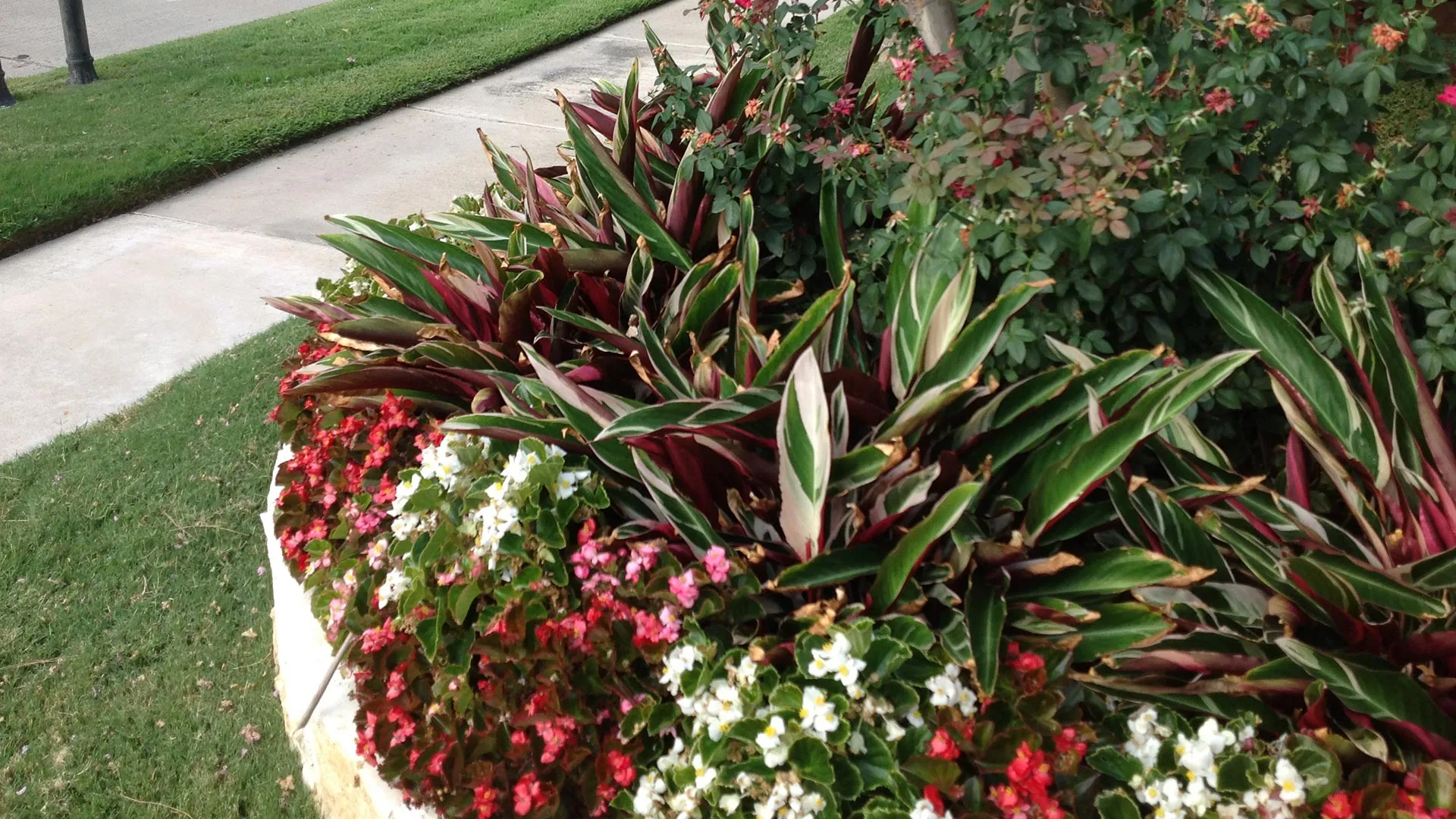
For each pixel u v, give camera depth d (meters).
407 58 8.91
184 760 2.88
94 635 3.36
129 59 9.72
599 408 2.34
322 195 6.38
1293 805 1.65
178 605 3.46
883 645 1.88
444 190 6.27
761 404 2.13
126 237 6.04
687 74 3.13
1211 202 2.26
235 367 4.70
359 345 2.84
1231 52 2.26
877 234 2.59
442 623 2.21
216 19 12.06
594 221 3.39
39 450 4.27
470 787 2.04
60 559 3.69
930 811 1.69
